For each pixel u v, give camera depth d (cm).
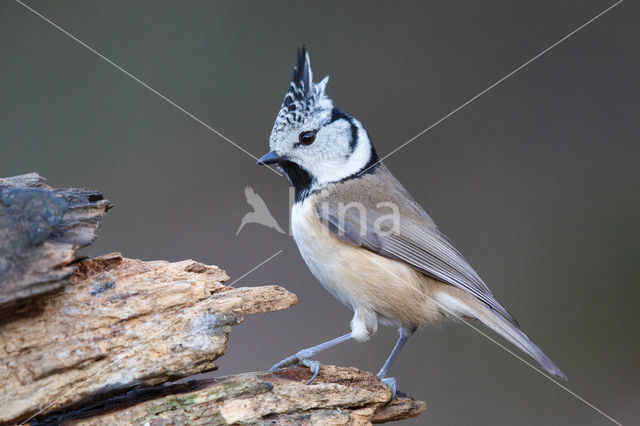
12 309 447
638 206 1169
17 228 445
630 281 1117
